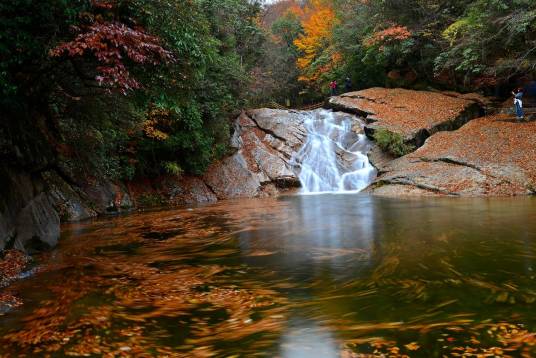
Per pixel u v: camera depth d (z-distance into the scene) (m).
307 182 17.61
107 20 5.65
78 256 6.02
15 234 5.75
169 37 6.24
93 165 11.09
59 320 3.41
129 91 6.84
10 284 4.53
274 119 20.78
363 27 26.14
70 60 5.60
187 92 7.50
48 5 4.61
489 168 12.30
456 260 4.74
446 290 3.73
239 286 4.24
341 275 4.45
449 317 3.11
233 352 2.74
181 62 6.64
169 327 3.20
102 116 8.26
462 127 16.69
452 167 13.18
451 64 18.62
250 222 8.95
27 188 6.63
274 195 16.67
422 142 17.16
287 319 3.26
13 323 3.37
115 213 12.45
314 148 19.06
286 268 4.89
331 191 16.84
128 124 10.72
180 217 10.47
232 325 3.20
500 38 16.47
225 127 17.45
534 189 10.95
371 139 18.52
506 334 2.77
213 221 9.41
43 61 5.32
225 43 18.36
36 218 6.61
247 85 20.55
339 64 29.56
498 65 16.80
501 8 14.84
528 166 11.95
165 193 15.55
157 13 5.98
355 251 5.56
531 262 4.52
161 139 14.57
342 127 20.06
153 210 12.96
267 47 31.95
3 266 4.92
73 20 5.04
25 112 6.59
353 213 9.54
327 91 32.72
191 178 16.72
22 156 6.38
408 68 24.80
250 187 16.83
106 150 12.12
